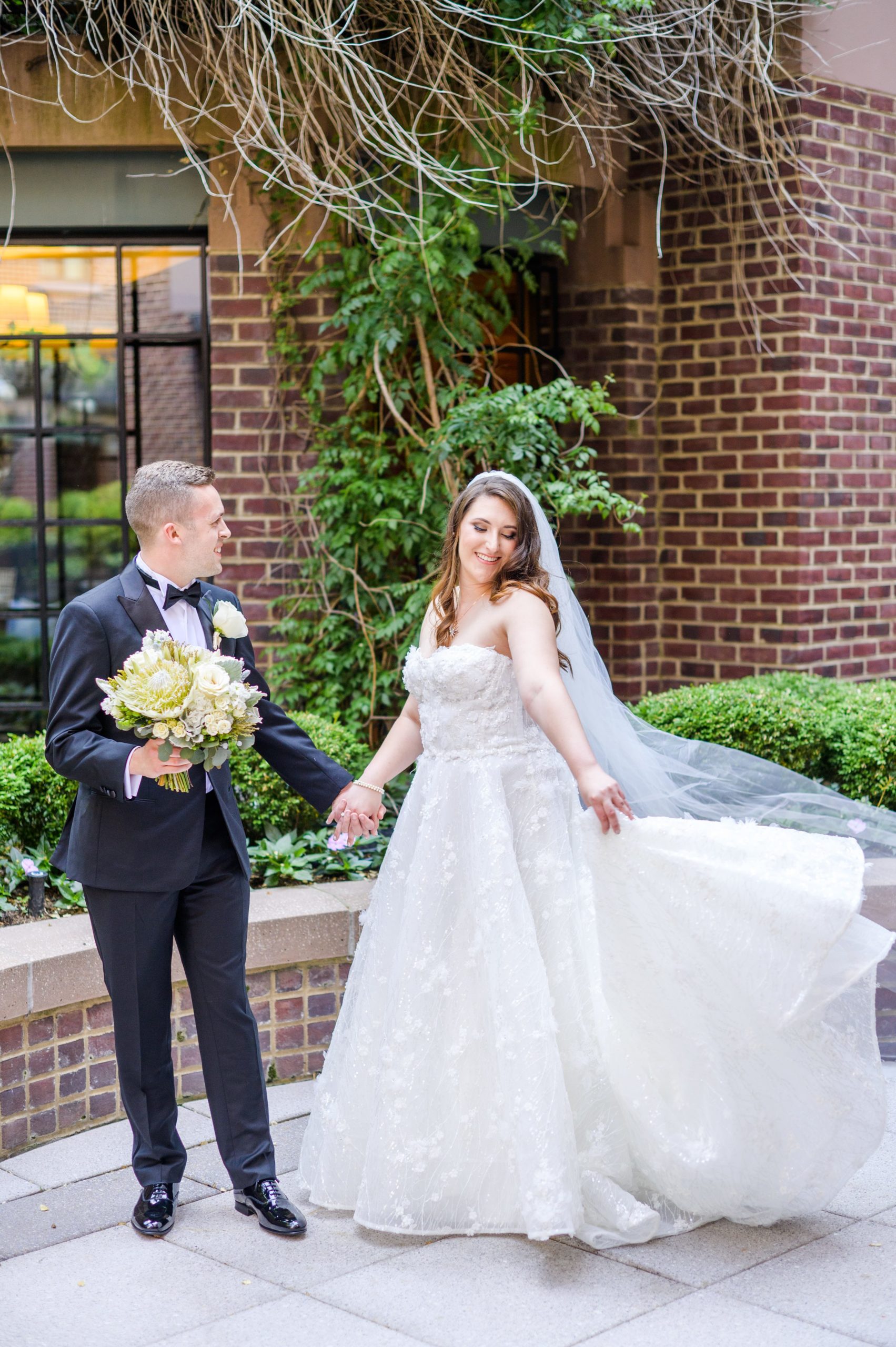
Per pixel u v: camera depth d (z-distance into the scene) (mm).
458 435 5855
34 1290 2936
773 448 6395
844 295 6453
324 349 5930
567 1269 2996
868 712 5379
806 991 3008
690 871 3094
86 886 3090
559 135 6258
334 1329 2756
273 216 5852
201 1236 3180
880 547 6734
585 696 3693
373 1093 3273
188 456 6184
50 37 5375
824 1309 2805
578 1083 3170
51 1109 3773
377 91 5297
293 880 4641
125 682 2852
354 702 5977
